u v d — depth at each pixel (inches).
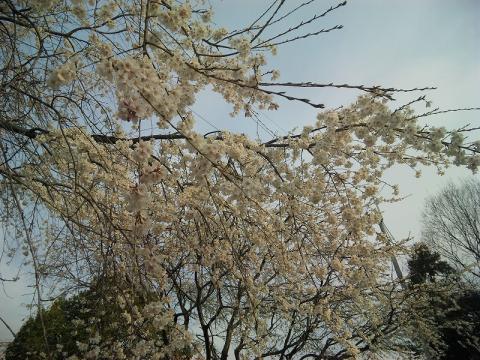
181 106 110.0
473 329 525.7
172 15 112.0
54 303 252.8
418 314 344.8
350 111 144.9
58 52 160.4
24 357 246.5
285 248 178.7
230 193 119.3
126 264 145.8
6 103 152.7
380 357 328.8
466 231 703.7
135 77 92.4
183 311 279.0
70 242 163.2
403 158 158.6
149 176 105.3
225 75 132.9
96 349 183.0
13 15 135.3
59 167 145.3
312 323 307.1
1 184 152.0
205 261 188.9
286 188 142.5
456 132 119.2
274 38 121.8
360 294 264.4
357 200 173.6
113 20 141.6
